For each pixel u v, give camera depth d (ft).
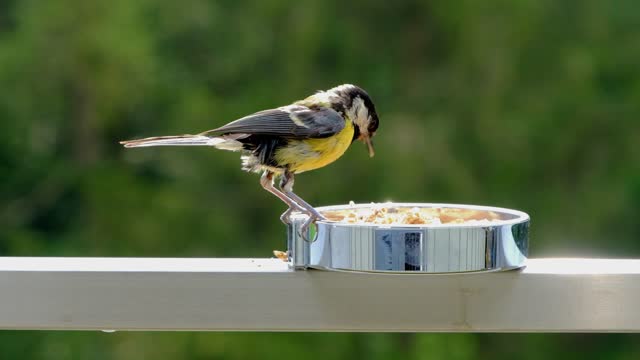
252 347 40.86
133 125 47.29
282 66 46.78
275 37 46.93
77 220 47.55
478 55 46.44
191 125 46.11
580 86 45.85
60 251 46.85
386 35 47.01
